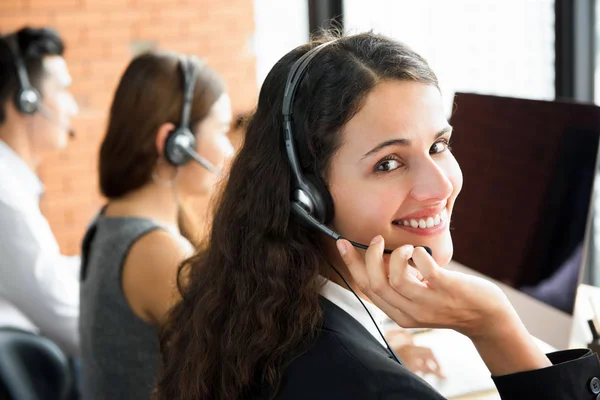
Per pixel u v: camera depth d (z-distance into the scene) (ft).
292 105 3.80
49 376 6.52
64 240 12.03
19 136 8.53
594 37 9.25
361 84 3.65
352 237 3.82
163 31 12.10
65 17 11.64
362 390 3.37
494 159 5.63
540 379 3.60
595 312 5.32
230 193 4.07
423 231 3.81
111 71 11.97
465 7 10.44
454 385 5.15
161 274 5.82
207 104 6.30
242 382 3.66
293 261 3.83
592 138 4.82
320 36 4.27
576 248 4.86
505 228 5.49
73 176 11.92
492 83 10.27
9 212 7.75
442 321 3.64
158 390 4.42
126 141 6.12
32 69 8.48
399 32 11.48
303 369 3.51
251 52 12.53
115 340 5.86
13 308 8.11
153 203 6.19
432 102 3.73
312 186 3.79
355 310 3.92
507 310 3.66
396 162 3.74
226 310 3.92
